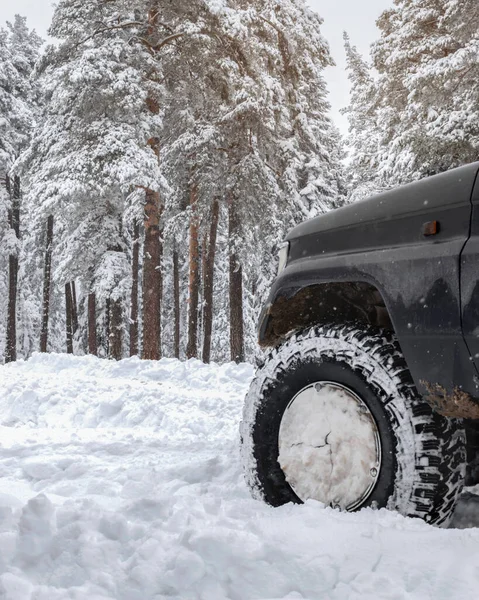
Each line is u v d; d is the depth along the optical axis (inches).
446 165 668.1
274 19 736.3
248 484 114.7
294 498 106.4
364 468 98.3
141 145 687.7
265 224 796.0
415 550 78.7
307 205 948.0
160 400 301.3
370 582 71.6
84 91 670.5
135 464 163.5
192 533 84.5
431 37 763.4
